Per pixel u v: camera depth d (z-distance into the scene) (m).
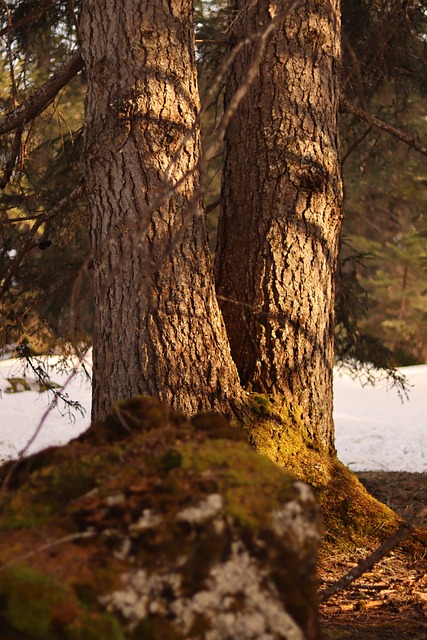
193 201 1.97
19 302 7.99
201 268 4.92
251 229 5.84
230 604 1.73
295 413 5.68
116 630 1.64
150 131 4.80
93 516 1.82
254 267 5.78
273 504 1.85
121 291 4.74
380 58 8.29
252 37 2.19
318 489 5.52
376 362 10.55
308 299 5.79
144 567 1.73
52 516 1.86
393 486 9.20
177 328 4.82
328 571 4.98
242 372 5.71
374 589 4.61
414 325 29.84
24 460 2.09
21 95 7.72
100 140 4.85
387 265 30.56
